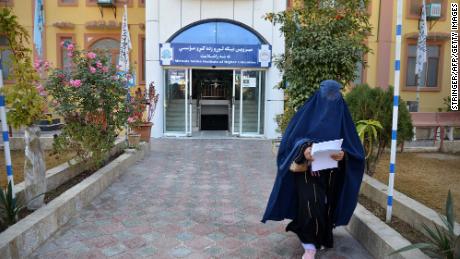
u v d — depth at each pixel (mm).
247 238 4254
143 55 14594
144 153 9180
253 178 7086
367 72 14633
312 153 3250
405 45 14812
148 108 11164
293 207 3809
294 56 7082
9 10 4223
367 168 5891
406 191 5488
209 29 12742
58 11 14422
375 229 3863
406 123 5828
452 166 7379
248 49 12641
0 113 4094
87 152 6422
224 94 14609
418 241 3715
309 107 3574
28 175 4430
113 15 14484
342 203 3709
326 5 7102
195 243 4105
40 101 4500
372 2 14336
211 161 8719
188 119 13133
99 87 6445
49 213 4172
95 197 5613
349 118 3648
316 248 3658
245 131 13297
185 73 12945
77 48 6910
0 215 3961
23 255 3621
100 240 4129
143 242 4105
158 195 5855
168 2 12547
